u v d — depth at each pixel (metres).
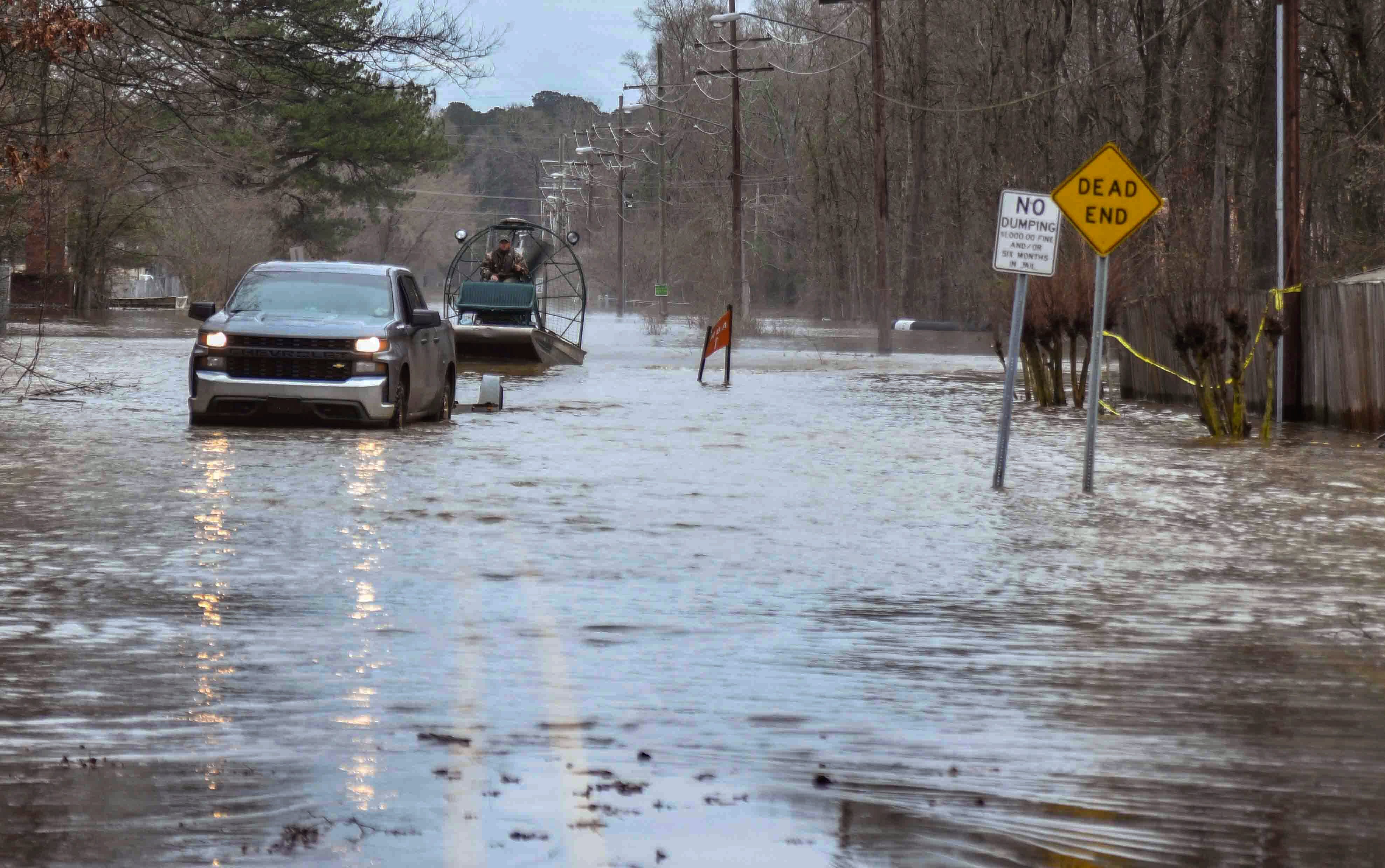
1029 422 51.91
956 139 168.00
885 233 108.06
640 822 11.38
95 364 72.31
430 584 21.42
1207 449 43.09
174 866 10.40
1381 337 47.59
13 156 58.34
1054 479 35.50
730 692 15.59
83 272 149.12
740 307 136.88
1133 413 57.28
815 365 88.88
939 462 38.88
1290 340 53.47
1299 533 27.52
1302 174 102.06
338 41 60.16
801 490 32.84
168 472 33.69
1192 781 12.74
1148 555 24.91
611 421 50.00
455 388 50.75
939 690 15.79
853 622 19.27
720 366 86.12
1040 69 130.12
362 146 192.38
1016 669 16.83
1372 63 99.38
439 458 37.84
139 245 158.25
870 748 13.61
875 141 110.00
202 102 61.53
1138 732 14.28
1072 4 123.69
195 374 43.78
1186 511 30.31
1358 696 15.73
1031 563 24.03
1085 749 13.68
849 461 38.75
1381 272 55.53
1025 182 131.75
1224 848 11.10
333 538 25.36
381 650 17.27
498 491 31.70
